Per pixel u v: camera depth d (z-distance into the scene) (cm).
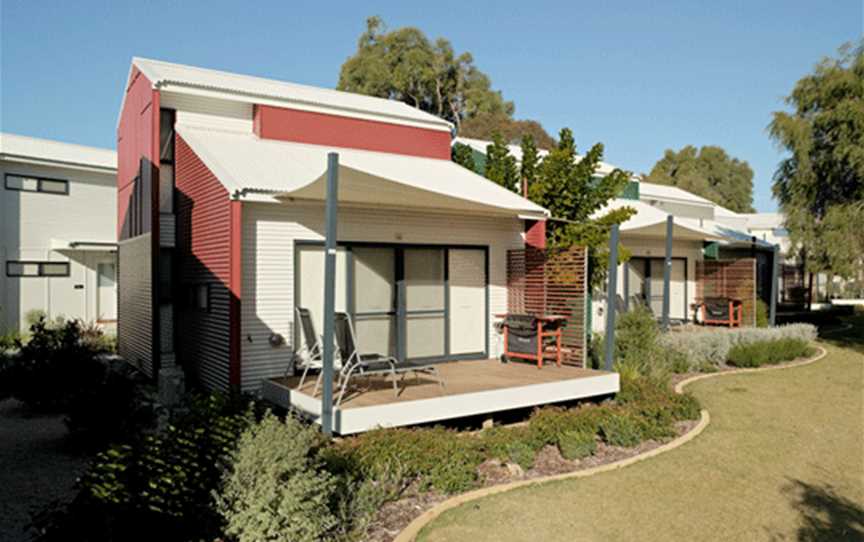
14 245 2048
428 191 1007
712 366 1596
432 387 990
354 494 642
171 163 1435
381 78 4509
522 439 858
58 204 2162
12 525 607
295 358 1132
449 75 4900
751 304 2155
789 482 788
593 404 1055
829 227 2052
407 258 1305
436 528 614
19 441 931
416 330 1312
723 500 720
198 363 1256
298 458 555
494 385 1010
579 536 612
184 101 1402
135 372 1450
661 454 888
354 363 921
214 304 1156
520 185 1681
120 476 486
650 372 1353
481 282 1412
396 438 764
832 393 1309
